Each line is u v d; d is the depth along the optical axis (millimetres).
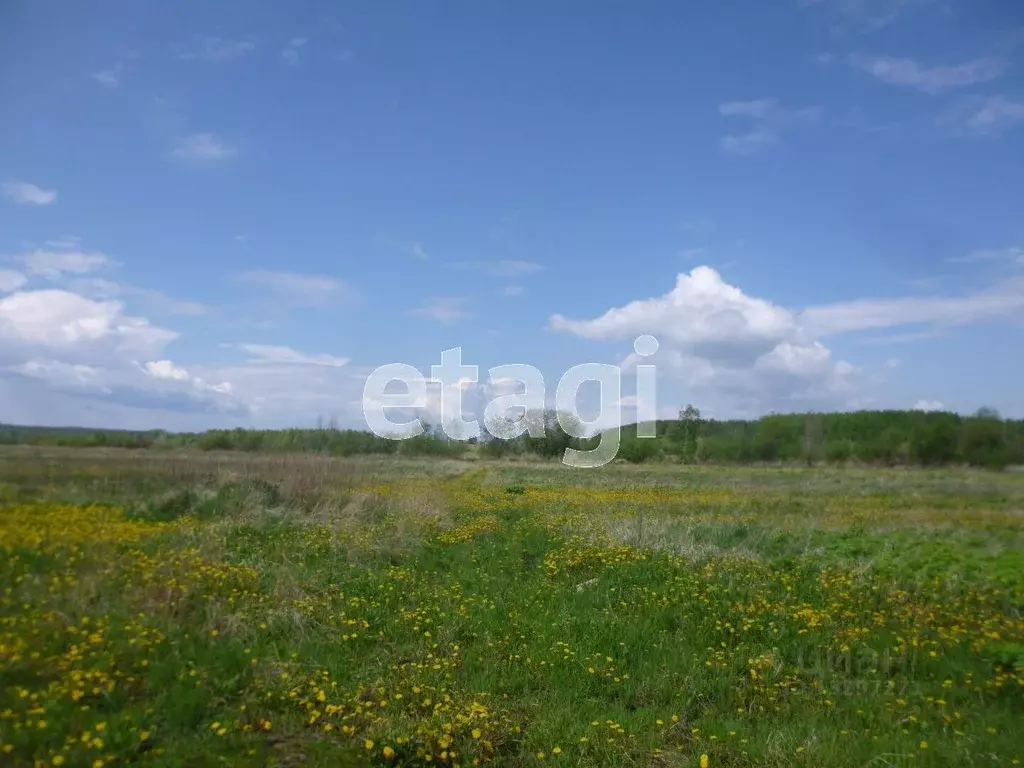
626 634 7820
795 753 5262
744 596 9258
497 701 6152
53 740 4840
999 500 23500
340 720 5488
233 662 6387
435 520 15359
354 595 8859
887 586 9836
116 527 11594
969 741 5496
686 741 5578
